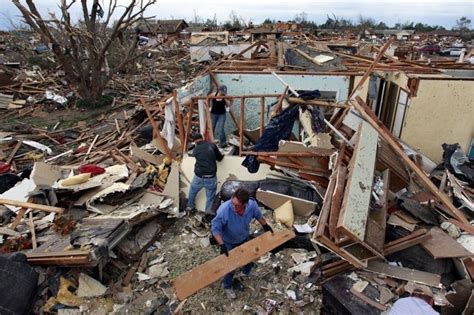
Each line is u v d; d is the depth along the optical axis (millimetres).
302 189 6633
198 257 5723
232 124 10781
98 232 5133
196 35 37438
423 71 9828
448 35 70875
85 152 10836
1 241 5406
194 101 9148
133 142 10820
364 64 11812
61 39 18625
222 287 5051
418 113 8805
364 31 57375
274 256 5566
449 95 8562
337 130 6797
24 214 6008
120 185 6379
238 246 4648
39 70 22609
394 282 4422
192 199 6777
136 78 23672
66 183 6453
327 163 6359
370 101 10336
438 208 5484
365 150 5527
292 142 6570
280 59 12742
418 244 4754
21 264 4477
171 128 8539
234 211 4406
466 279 4355
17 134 13039
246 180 7379
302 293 4871
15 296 4156
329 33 53906
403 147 7289
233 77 10344
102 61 17906
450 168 6977
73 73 17812
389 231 5047
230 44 32219
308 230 5895
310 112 7684
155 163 8508
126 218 5609
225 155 7953
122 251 5473
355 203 4375
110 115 16219
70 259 4695
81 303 4770
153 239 6051
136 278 5285
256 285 5074
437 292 4266
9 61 25922
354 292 4266
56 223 5586
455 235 5012
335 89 10070
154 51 29406
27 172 8305
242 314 4684
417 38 59031
